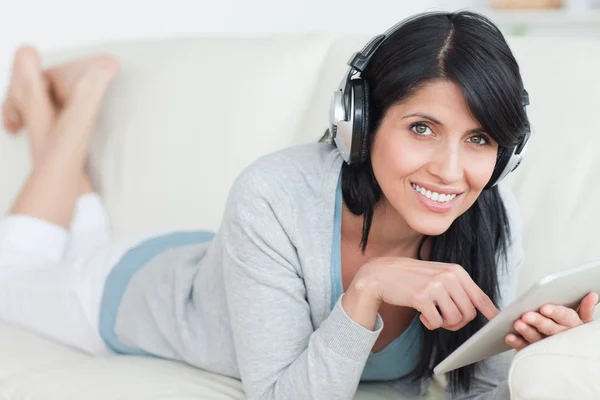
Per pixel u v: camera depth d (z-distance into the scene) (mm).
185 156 2203
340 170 1363
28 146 2572
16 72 2518
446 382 1535
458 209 1237
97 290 1885
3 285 2041
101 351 1900
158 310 1676
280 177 1384
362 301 1231
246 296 1356
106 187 2352
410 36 1180
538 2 4227
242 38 2307
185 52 2340
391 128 1203
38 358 1714
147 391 1422
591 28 4078
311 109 2076
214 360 1540
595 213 1516
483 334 1097
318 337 1262
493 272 1380
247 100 2158
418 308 1196
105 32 3320
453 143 1174
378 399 1479
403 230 1379
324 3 3785
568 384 974
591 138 1593
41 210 2252
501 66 1146
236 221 1356
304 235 1353
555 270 1511
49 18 3207
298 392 1272
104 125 2395
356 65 1216
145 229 2238
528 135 1218
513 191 1625
